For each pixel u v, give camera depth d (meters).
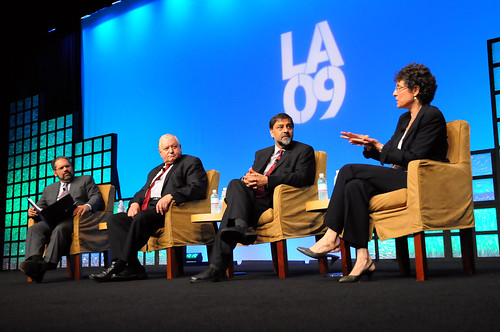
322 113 5.41
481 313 1.37
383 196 2.48
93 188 4.07
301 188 3.14
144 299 1.99
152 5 6.97
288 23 5.79
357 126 5.17
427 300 1.66
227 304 1.74
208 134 6.31
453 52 4.68
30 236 3.62
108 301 1.97
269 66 5.90
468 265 2.66
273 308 1.60
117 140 6.97
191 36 6.59
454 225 2.54
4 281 3.86
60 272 5.16
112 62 7.24
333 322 1.31
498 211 4.33
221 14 6.37
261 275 3.46
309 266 4.56
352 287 2.16
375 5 5.18
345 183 2.50
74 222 3.73
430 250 4.62
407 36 4.95
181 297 2.01
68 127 7.26
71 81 7.50
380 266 4.05
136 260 3.38
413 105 2.72
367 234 2.46
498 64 4.38
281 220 2.98
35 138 7.64
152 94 6.84
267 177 3.02
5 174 7.93
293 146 3.30
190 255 5.99
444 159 2.62
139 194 3.67
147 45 6.96
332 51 5.40
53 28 7.67
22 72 8.03
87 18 7.57
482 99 4.51
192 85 6.51
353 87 5.23
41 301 2.07
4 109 8.09
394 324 1.26
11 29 7.60
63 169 4.16
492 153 4.38
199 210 3.55
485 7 4.55
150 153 6.76
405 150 2.57
